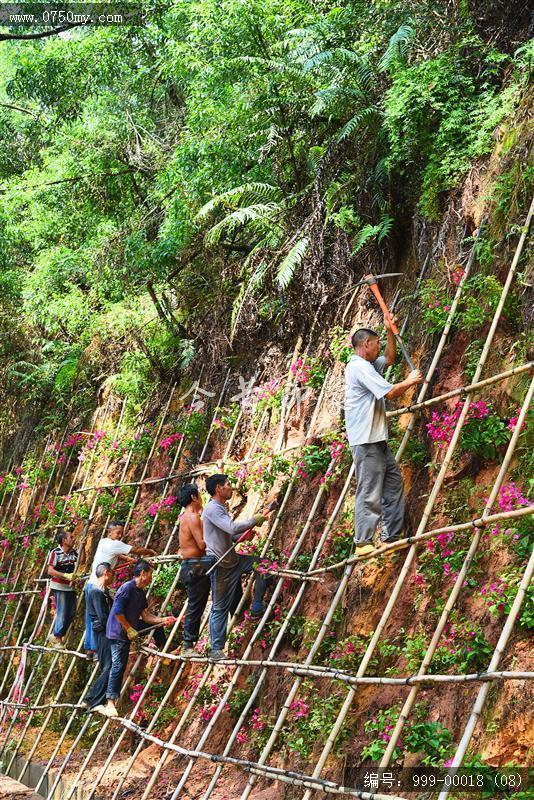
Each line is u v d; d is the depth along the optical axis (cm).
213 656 628
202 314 968
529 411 482
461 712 437
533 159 546
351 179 703
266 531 689
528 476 474
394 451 569
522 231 527
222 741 628
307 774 510
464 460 523
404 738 452
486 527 475
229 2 797
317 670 518
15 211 1286
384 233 654
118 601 720
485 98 619
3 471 1392
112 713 718
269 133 761
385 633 518
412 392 588
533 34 623
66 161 1138
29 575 1112
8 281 1275
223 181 863
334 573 590
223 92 834
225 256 912
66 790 725
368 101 693
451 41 665
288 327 796
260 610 635
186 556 673
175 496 870
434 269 614
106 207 1166
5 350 1372
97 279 1070
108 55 1167
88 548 983
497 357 526
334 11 754
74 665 908
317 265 740
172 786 628
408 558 493
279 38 823
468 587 474
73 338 1318
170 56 1009
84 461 1096
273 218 786
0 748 902
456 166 607
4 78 1464
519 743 391
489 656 439
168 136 1119
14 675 1060
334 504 633
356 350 540
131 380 1038
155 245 985
